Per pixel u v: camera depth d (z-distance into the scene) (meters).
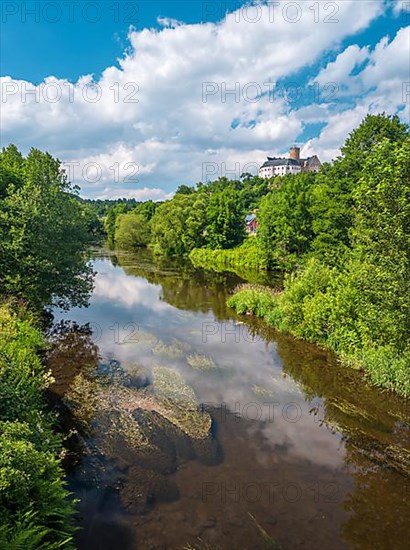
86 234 22.33
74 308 24.88
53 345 16.92
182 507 7.98
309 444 10.41
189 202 62.94
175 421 11.06
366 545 7.18
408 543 7.29
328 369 15.29
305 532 7.45
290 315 19.77
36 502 6.16
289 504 8.16
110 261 52.94
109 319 22.56
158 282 36.22
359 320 14.49
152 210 83.81
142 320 22.53
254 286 28.77
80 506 7.85
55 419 10.54
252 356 16.75
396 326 11.28
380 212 10.84
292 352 17.17
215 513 7.84
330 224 30.27
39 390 11.54
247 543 7.14
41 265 18.28
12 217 18.14
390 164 10.62
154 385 13.40
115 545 6.99
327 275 19.50
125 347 17.42
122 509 7.83
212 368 15.31
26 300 18.86
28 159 29.12
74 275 21.36
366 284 11.80
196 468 9.24
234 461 9.59
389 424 11.42
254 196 99.38
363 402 12.71
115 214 94.62
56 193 21.34
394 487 8.80
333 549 7.07
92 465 9.05
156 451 9.69
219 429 11.03
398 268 10.69
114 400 12.10
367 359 14.54
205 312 24.72
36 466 6.39
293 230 38.88
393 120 29.05
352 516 7.89
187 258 58.72
